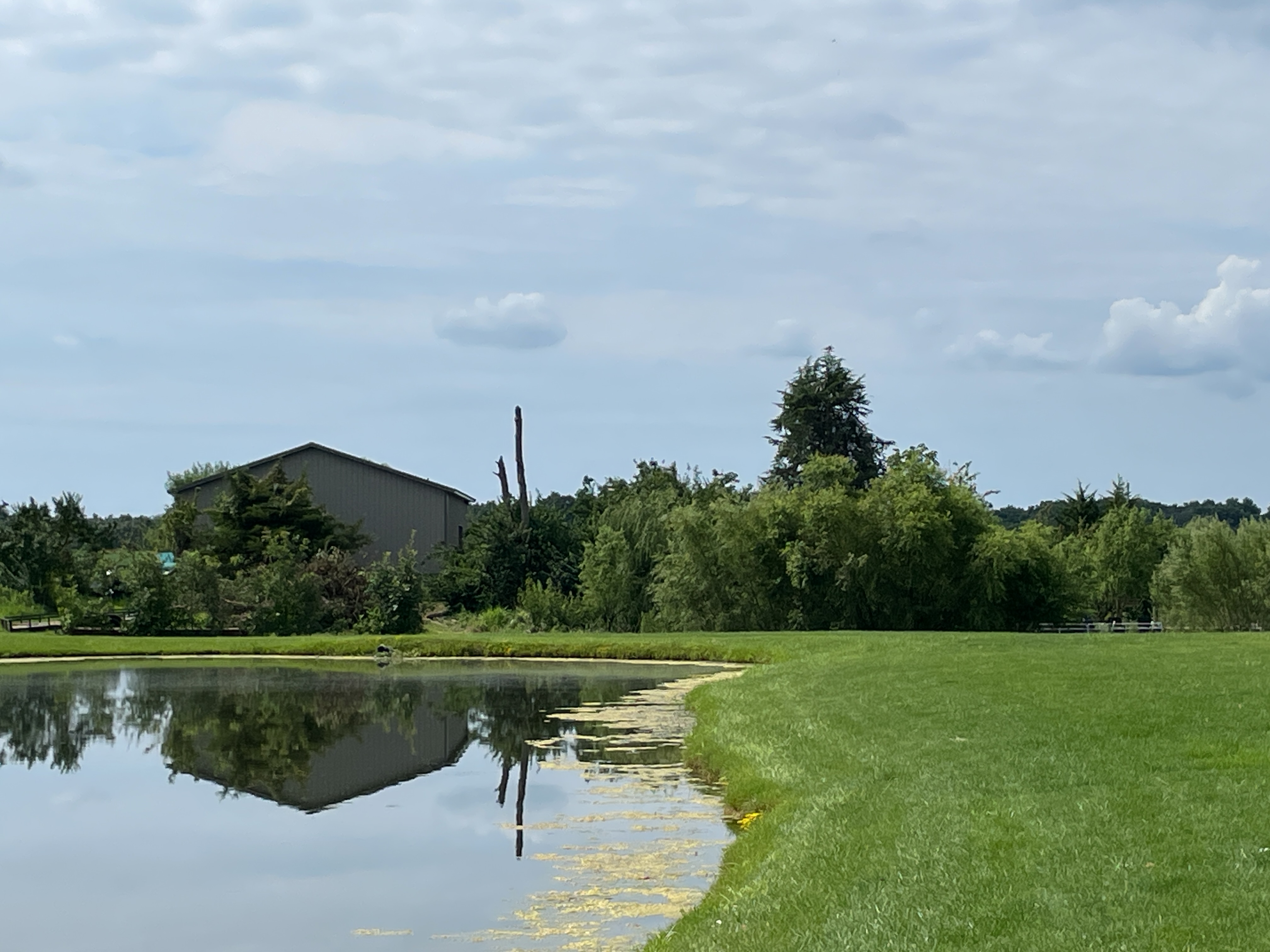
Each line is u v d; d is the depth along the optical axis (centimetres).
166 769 2016
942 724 1664
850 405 7519
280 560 5656
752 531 5284
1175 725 1445
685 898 1139
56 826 1579
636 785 1742
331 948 1045
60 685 3494
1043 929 747
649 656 4097
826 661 3002
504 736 2320
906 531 4975
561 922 1081
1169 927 730
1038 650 2822
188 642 4803
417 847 1407
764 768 1581
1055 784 1165
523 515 7044
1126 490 8400
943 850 954
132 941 1090
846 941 766
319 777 1914
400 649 4516
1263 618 6041
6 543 6347
